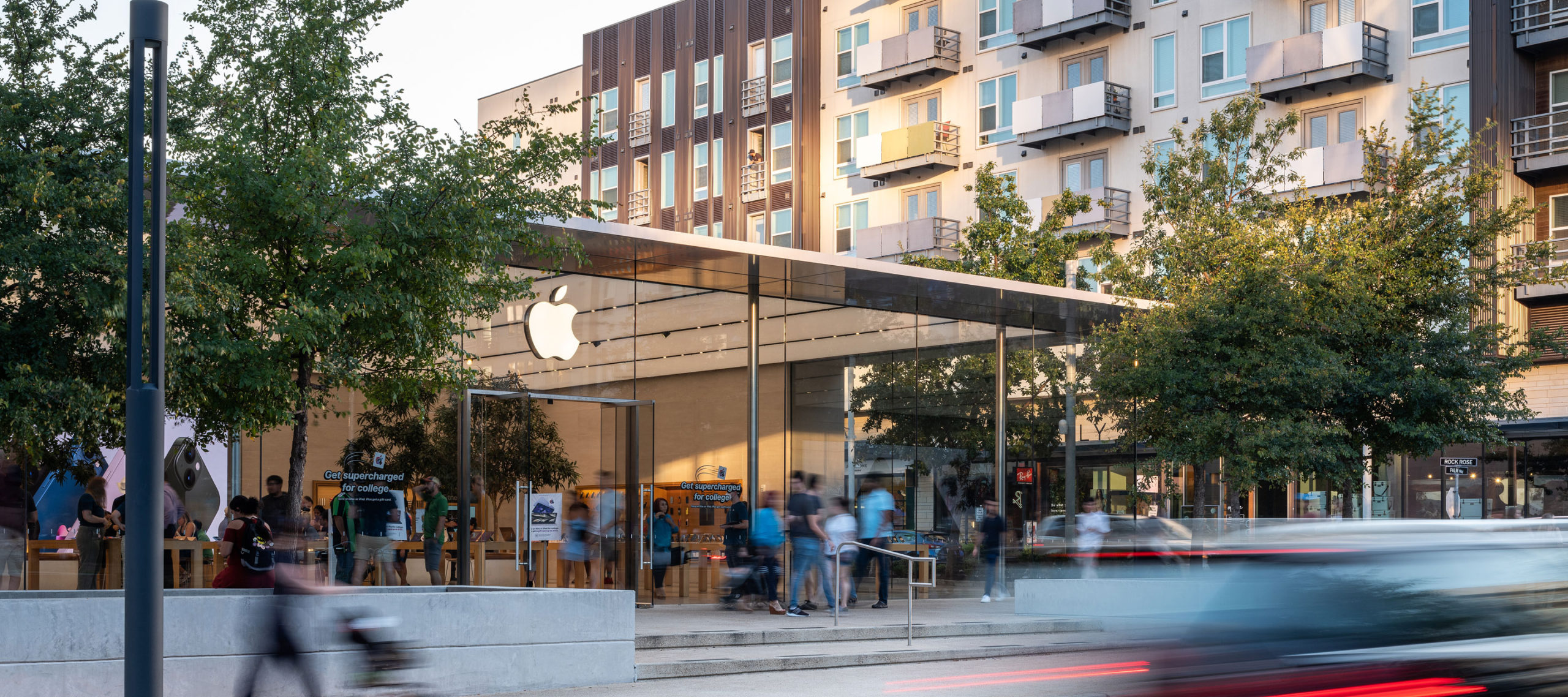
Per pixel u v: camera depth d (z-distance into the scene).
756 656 12.80
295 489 12.53
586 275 17.69
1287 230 22.17
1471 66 30.38
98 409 10.86
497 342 16.45
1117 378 20.97
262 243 12.05
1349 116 33.00
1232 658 5.16
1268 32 34.25
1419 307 21.27
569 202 13.47
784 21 43.75
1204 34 35.47
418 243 12.49
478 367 16.16
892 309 21.19
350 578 15.08
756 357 19.61
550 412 16.88
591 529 17.06
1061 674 12.30
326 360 12.19
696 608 17.92
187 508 14.71
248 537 11.59
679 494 18.45
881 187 41.72
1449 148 22.67
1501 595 5.40
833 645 14.28
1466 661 5.00
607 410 17.53
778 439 19.64
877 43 41.09
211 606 9.50
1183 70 35.75
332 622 9.88
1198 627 5.37
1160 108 36.09
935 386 21.56
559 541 16.72
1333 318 20.06
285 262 12.21
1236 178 24.25
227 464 14.99
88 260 10.56
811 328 20.33
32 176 10.71
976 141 39.91
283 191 11.45
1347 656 5.00
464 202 12.31
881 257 40.03
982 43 39.94
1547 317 29.39
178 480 14.69
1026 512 22.14
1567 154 28.77
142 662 7.03
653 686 11.34
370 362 13.15
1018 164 38.97
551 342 17.11
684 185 45.91
